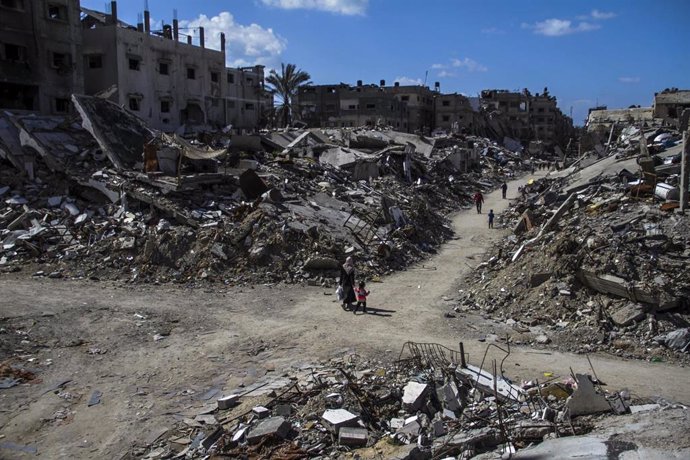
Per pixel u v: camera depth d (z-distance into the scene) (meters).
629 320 14.34
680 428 8.41
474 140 81.25
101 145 28.41
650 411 9.57
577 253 16.80
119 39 43.91
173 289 19.39
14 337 14.09
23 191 25.44
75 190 25.81
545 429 9.39
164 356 13.61
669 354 13.15
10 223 23.22
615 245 16.33
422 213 32.72
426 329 15.44
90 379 12.29
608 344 13.88
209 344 14.42
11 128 28.02
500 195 50.69
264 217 23.42
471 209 42.69
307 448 9.52
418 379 11.64
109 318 16.03
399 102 83.44
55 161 26.52
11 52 38.78
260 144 42.22
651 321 14.12
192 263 21.09
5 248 21.44
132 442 9.88
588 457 7.98
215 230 22.38
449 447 9.13
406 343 13.54
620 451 8.00
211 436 9.88
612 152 39.00
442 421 10.15
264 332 15.32
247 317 16.61
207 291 19.28
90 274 20.39
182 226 23.05
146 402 11.30
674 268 15.54
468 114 92.44
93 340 14.44
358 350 13.82
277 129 59.03
